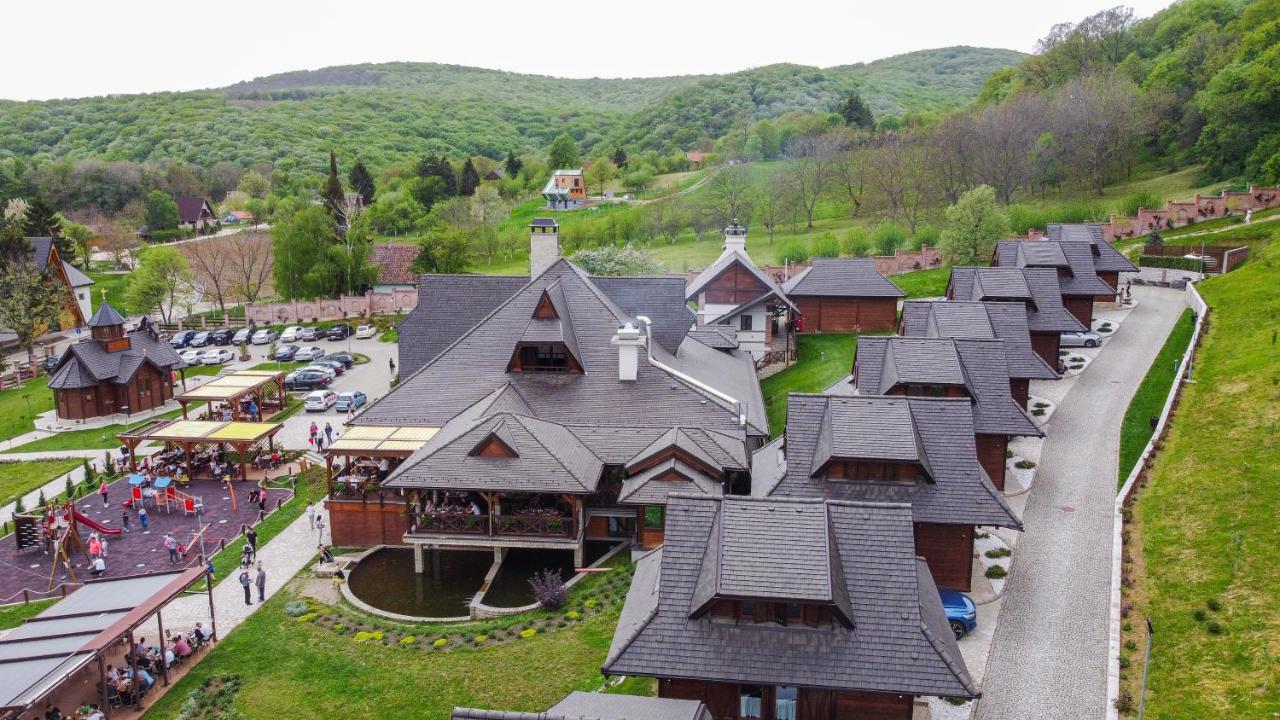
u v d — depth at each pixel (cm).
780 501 2627
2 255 8944
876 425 3322
